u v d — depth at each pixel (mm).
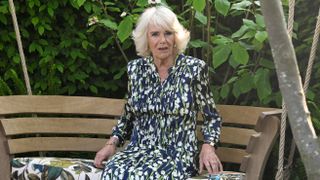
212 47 4164
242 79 3939
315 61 4160
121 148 3816
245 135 3555
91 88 4676
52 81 4492
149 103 3291
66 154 4484
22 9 4512
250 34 3701
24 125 3758
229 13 4188
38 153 4414
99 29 4664
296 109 1835
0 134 3482
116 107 3893
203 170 3295
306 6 4168
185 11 4133
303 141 1849
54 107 3850
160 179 3078
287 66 1807
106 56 4746
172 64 3324
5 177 3445
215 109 3314
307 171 1871
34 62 4641
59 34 4645
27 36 4531
